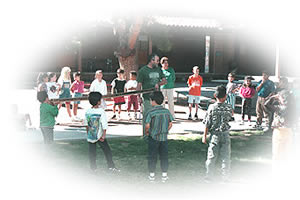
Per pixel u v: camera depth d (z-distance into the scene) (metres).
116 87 12.59
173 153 8.44
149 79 9.13
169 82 12.48
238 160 8.04
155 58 9.05
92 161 6.81
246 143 9.70
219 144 6.52
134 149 8.69
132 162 7.64
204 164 7.62
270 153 8.70
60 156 7.88
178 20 25.30
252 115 14.44
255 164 7.74
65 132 10.45
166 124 6.45
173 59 32.16
